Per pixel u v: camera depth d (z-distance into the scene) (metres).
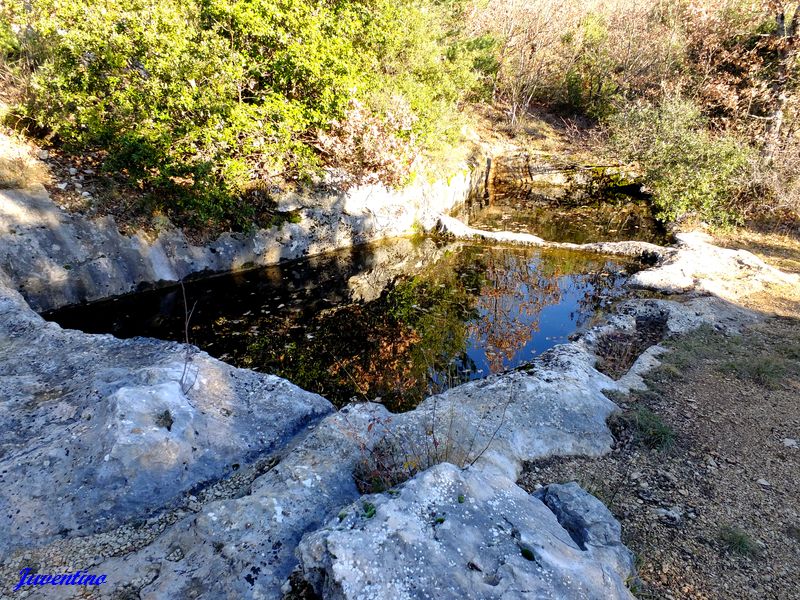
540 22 16.36
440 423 3.66
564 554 2.23
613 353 5.54
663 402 4.43
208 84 6.70
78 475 2.95
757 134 11.73
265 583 2.32
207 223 7.54
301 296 7.43
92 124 6.30
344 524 2.26
